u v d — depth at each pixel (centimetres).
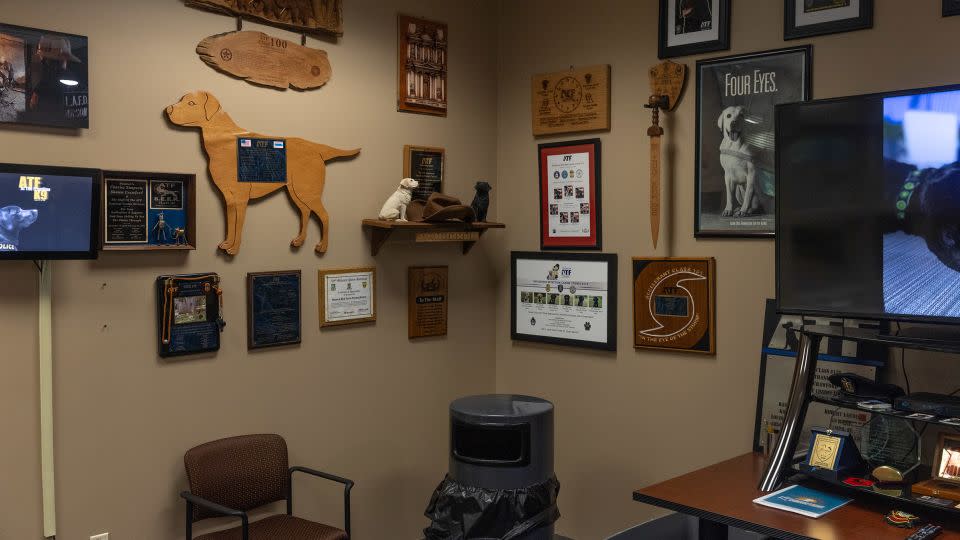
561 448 399
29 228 257
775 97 320
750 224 328
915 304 249
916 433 270
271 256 329
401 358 379
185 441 306
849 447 263
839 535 224
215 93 309
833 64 306
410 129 378
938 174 242
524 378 414
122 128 285
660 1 352
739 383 334
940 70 281
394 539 379
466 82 402
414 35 376
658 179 350
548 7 396
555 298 396
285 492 318
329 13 341
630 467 371
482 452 310
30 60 262
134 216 288
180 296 300
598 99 374
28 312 267
